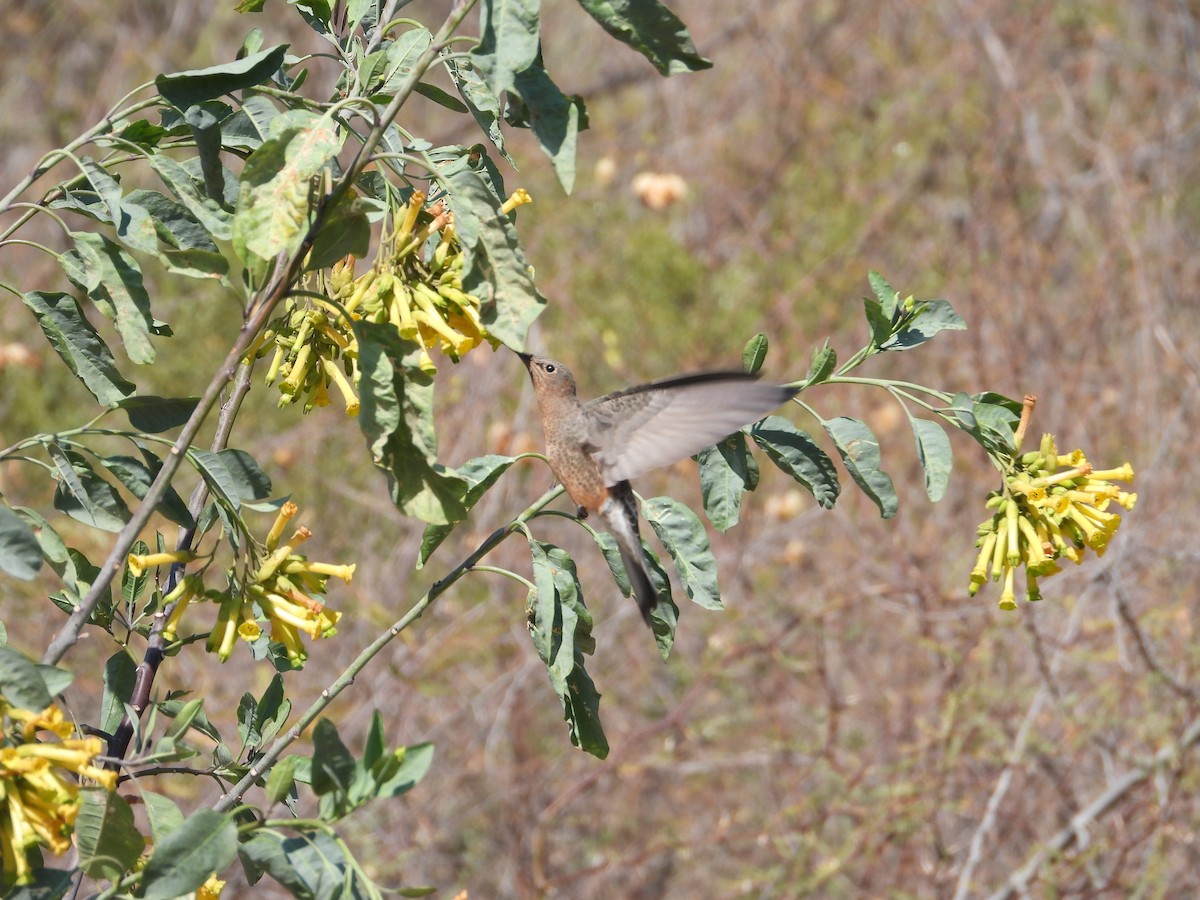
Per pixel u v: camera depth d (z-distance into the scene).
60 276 16.22
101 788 3.73
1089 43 19.19
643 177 16.89
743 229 18.14
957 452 14.27
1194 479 12.81
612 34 4.18
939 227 17.36
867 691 12.24
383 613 12.55
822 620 11.68
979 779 10.86
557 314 16.48
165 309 15.59
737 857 11.80
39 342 15.55
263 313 4.11
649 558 5.33
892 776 11.17
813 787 11.99
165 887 3.59
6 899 3.72
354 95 4.84
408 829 12.05
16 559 3.95
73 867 4.34
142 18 20.47
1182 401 12.63
